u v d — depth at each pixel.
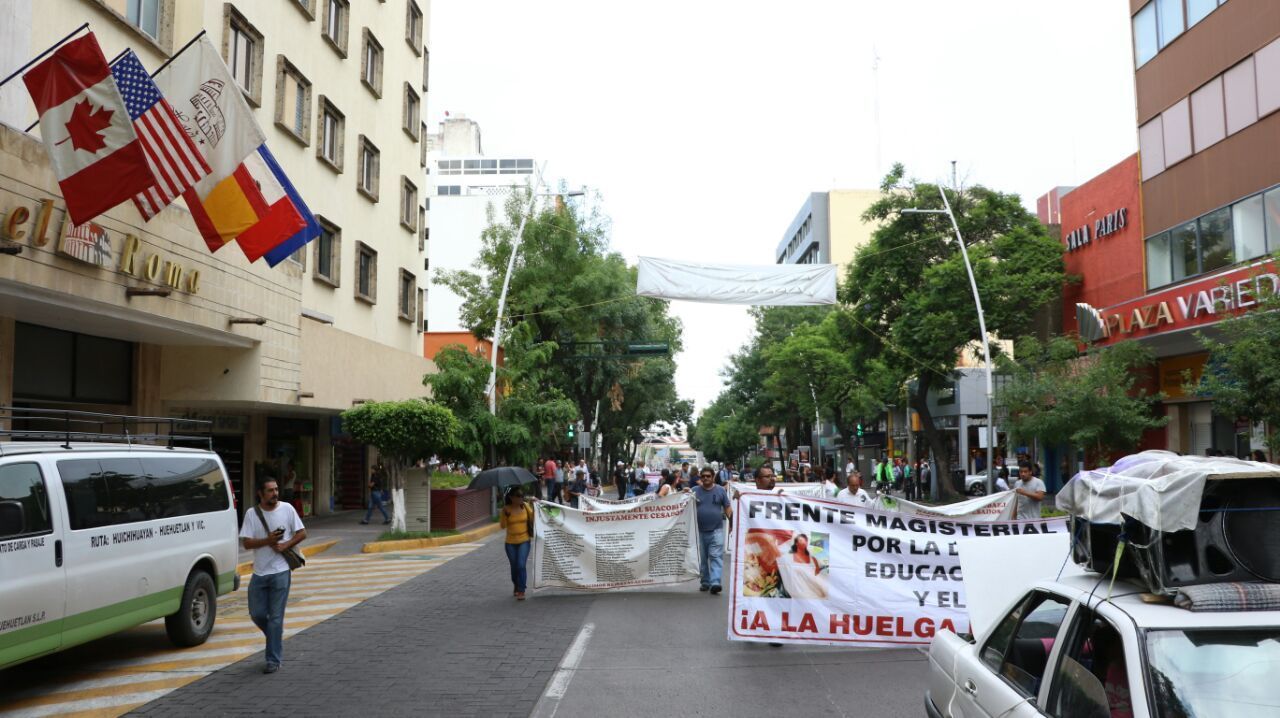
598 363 41.22
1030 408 25.56
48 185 13.17
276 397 20.61
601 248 39.00
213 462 10.98
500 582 15.43
